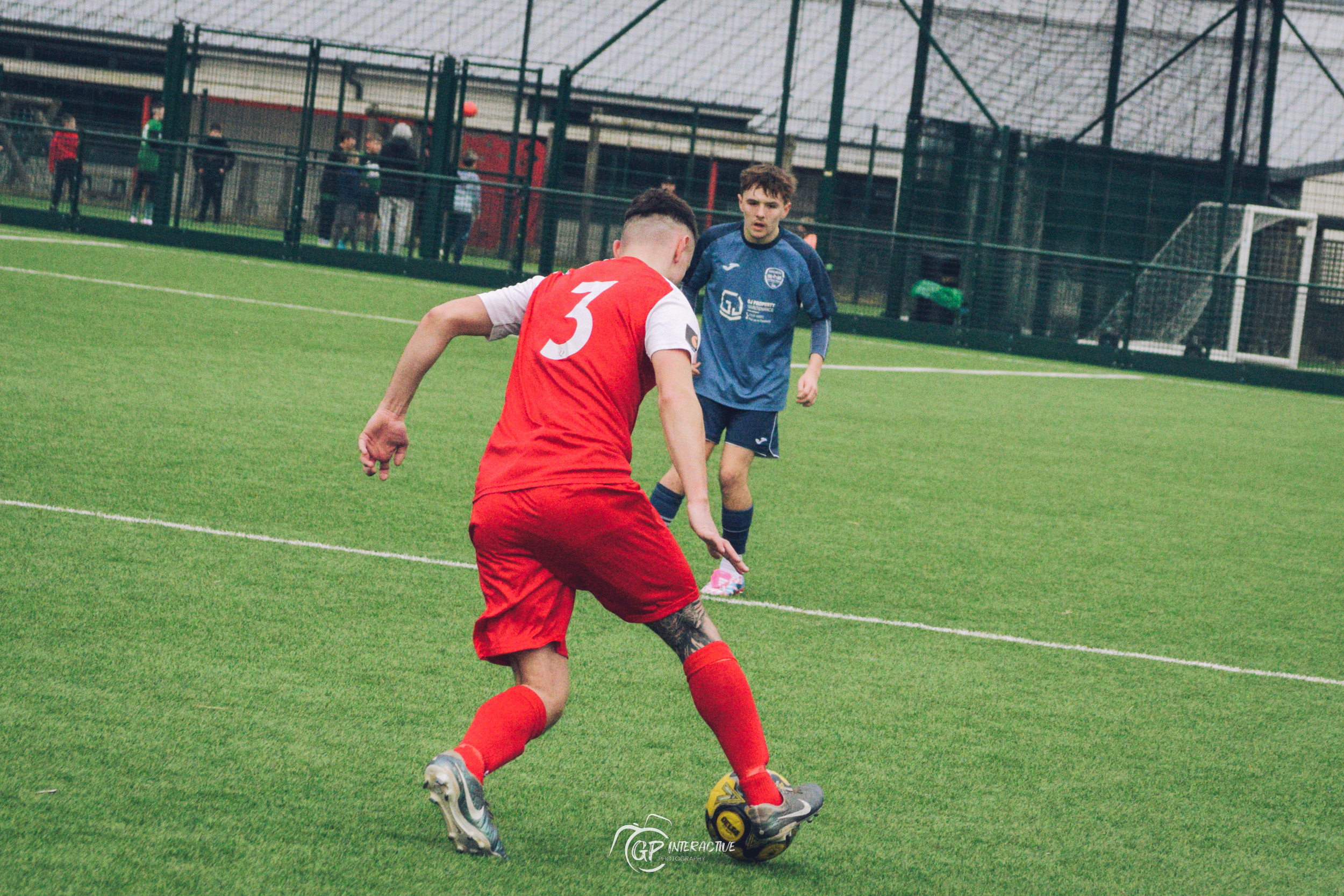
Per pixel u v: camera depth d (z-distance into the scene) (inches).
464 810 346.0
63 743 414.9
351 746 435.8
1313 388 2201.0
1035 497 1015.0
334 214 2480.3
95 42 2876.5
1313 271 2331.4
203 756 415.8
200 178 2502.5
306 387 1166.3
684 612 374.6
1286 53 2511.1
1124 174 2415.1
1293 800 462.0
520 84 2440.9
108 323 1403.8
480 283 2436.0
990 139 2384.4
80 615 536.4
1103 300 2292.1
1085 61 2405.3
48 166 2522.1
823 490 968.3
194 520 698.2
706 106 2645.2
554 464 358.3
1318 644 671.8
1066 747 496.4
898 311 2346.2
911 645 611.2
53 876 330.6
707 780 433.4
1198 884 390.0
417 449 955.3
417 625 568.1
